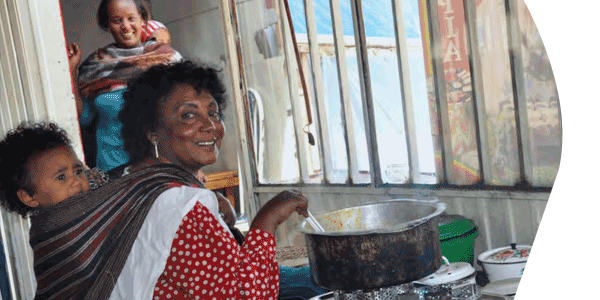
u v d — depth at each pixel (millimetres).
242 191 2238
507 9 1713
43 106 2131
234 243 1245
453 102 1850
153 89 1483
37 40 2121
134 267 1248
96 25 2221
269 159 2193
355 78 1992
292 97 2127
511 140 1748
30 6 2117
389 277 1503
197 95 1497
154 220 1248
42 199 1578
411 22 1880
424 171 1911
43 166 1577
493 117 1783
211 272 1223
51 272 1425
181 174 1383
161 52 2184
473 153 1819
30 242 1500
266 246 1320
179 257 1223
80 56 2232
